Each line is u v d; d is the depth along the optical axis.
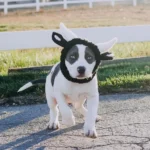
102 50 4.38
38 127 5.09
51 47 8.88
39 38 8.78
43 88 6.74
